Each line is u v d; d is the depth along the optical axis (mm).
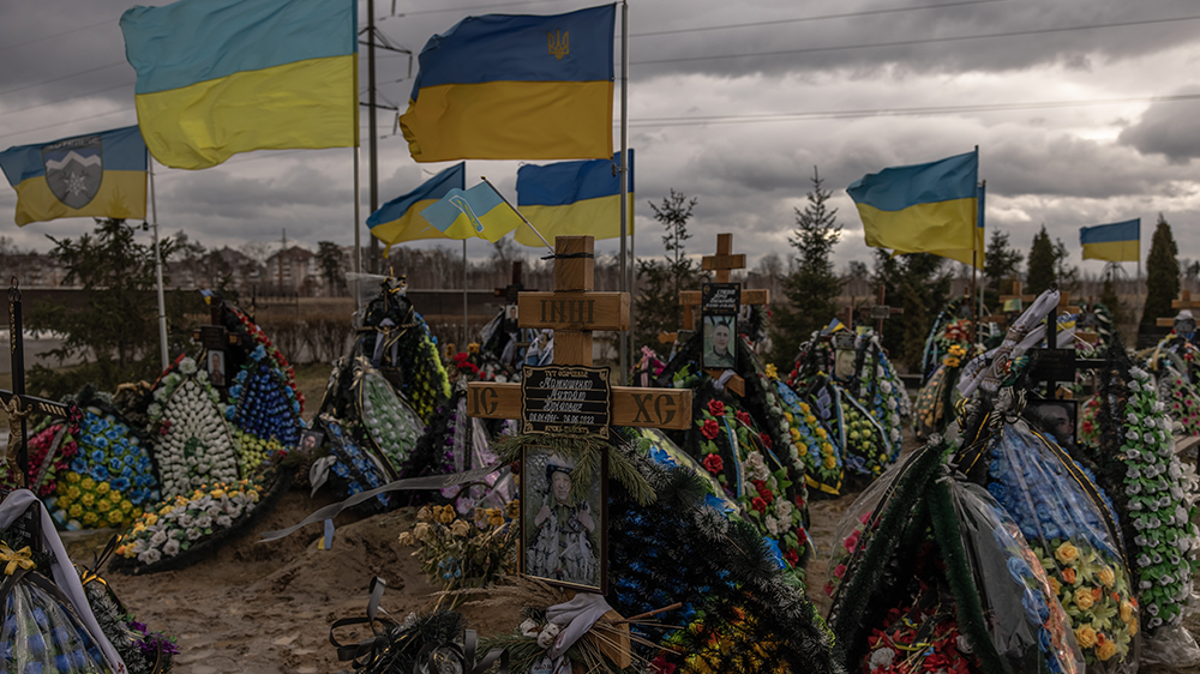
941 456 3969
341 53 9312
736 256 5598
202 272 48625
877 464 9977
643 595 3252
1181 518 4715
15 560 3242
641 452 3014
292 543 7449
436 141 8336
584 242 2961
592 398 2953
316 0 9320
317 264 56000
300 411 9922
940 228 11539
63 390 16359
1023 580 3746
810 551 5094
